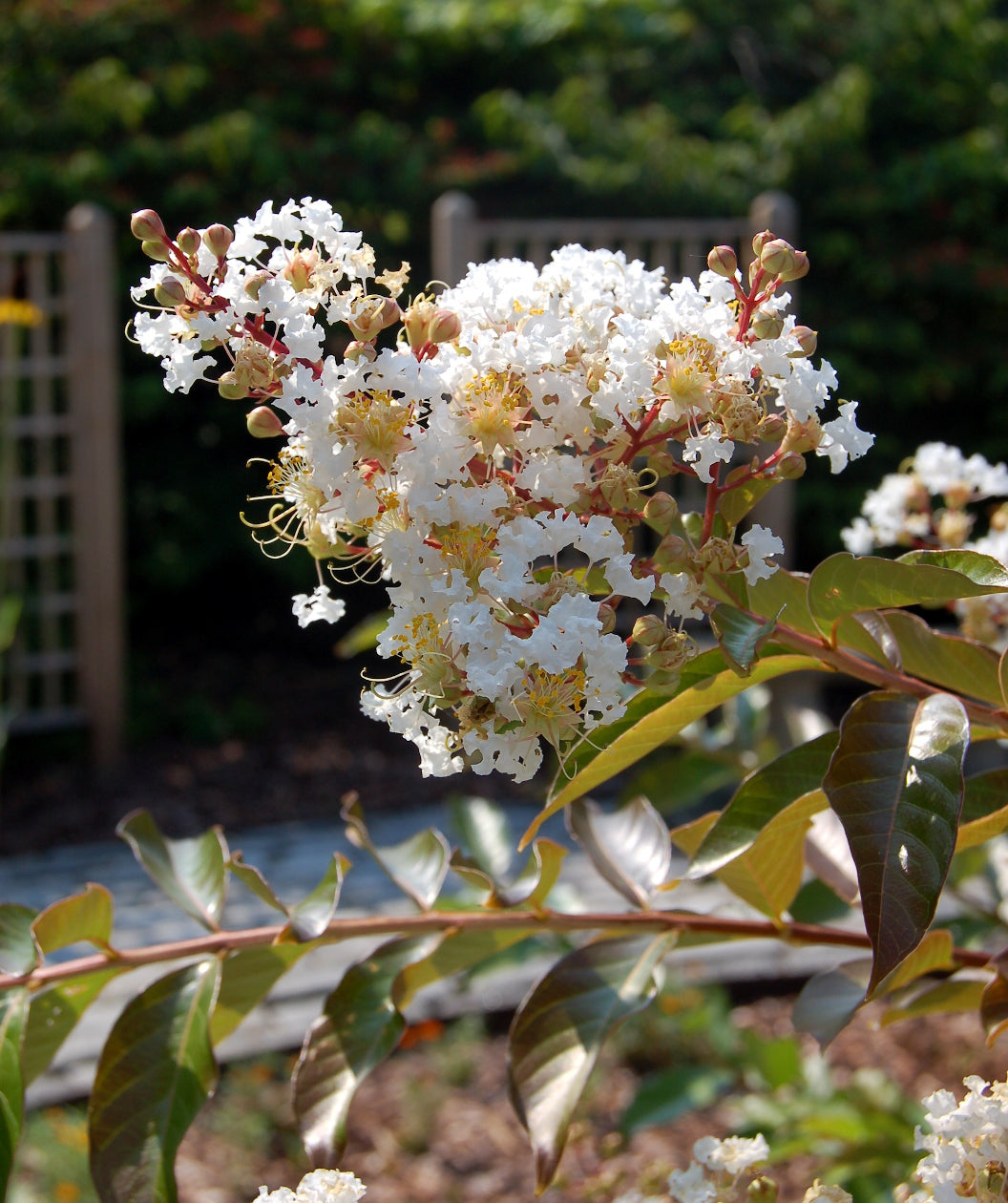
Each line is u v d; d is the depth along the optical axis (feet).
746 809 2.03
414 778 9.32
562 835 7.91
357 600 12.17
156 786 9.19
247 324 1.79
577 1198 4.98
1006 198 12.42
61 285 10.54
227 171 11.13
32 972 2.20
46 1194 4.86
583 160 12.20
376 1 12.28
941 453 2.94
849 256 12.09
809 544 12.13
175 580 11.56
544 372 1.75
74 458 9.02
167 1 11.91
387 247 11.65
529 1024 2.13
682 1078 4.47
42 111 11.21
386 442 1.69
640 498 1.78
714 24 13.80
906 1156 3.62
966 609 2.86
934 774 1.72
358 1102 5.72
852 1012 2.27
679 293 1.78
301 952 2.33
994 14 15.85
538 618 1.65
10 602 8.75
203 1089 2.11
